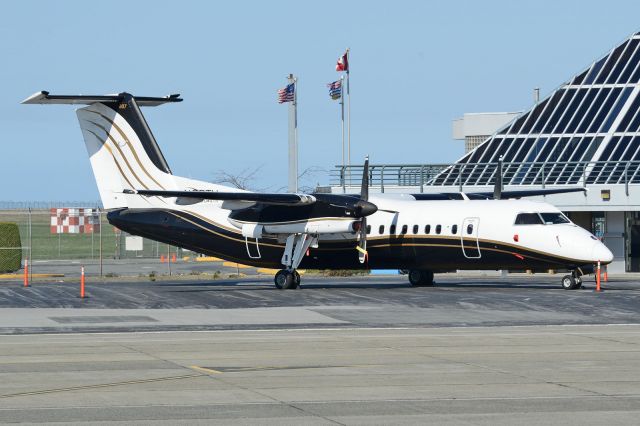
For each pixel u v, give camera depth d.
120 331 81.94
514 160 174.88
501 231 118.12
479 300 105.75
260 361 63.31
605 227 166.50
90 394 51.22
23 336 78.44
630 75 179.00
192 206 130.12
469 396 50.34
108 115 129.88
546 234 116.06
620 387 52.91
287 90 199.12
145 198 131.25
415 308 99.31
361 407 47.44
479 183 170.88
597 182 164.38
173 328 84.12
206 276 164.50
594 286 126.94
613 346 70.25
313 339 75.62
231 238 128.38
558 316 91.38
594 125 173.88
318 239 125.06
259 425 43.38
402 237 123.38
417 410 46.62
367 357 64.94
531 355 65.56
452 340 74.31
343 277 161.75
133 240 191.00
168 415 45.59
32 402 48.94
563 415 45.38
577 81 180.62
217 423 43.78
